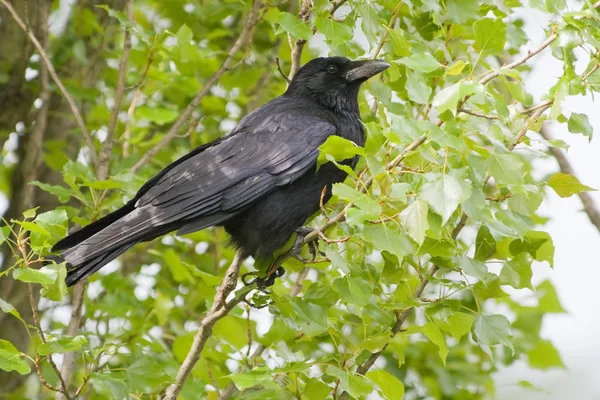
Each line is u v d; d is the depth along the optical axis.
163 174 11.38
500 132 8.37
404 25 11.98
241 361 11.09
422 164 8.50
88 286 14.55
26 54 14.88
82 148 16.06
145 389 9.52
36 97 15.31
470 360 14.01
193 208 10.95
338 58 12.34
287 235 11.09
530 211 9.12
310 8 10.30
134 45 15.91
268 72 15.66
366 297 8.87
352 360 9.77
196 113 15.84
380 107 10.73
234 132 11.80
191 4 15.74
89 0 16.03
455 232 9.81
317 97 12.24
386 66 11.72
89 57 15.80
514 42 11.57
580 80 8.55
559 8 9.07
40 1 14.66
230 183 11.09
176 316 13.73
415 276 10.61
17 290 14.22
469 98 8.52
